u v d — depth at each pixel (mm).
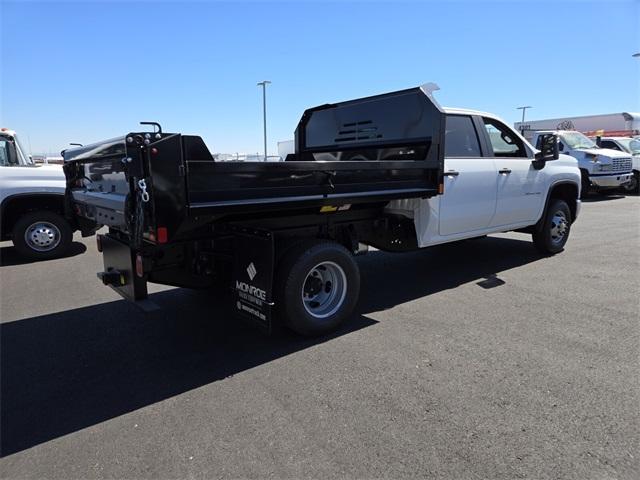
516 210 6039
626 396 2924
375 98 5242
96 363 3578
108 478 2271
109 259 3934
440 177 4586
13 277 6309
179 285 3945
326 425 2668
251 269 3670
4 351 3828
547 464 2293
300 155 6555
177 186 2912
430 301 4930
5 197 7188
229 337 4051
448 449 2428
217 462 2367
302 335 3984
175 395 3061
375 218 4746
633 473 2215
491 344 3764
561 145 15695
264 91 29438
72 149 4777
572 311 4527
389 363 3451
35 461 2414
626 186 17297
